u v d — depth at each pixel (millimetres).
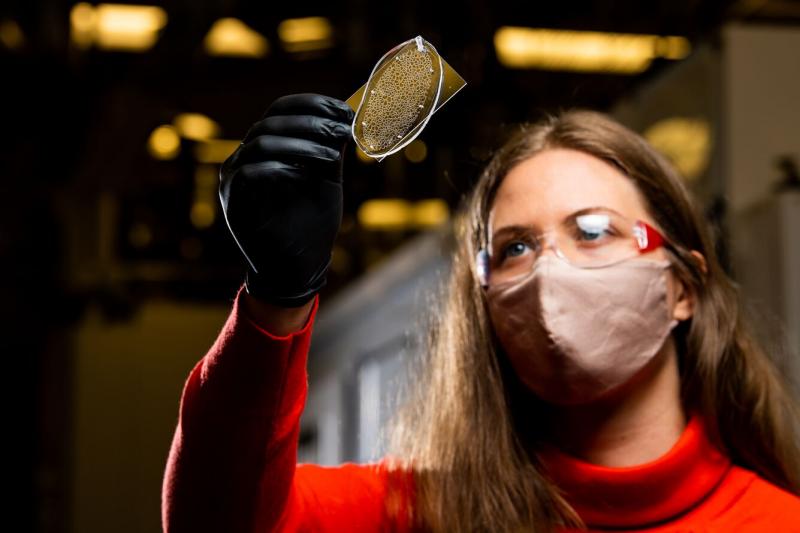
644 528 1737
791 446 1956
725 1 6234
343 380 5898
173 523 1499
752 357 1940
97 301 9961
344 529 1703
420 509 1759
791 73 4238
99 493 11273
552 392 1742
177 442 1511
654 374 1796
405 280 5020
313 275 1446
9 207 8852
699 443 1770
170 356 11547
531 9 6469
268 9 6746
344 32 6750
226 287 11250
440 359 1942
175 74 7355
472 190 1983
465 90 6523
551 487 1752
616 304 1730
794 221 3916
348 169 8023
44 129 7785
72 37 7168
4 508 10852
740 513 1753
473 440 1826
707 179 4238
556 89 6809
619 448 1771
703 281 1891
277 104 1419
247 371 1450
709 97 4262
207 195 9664
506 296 1763
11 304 9625
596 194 1787
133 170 8383
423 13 6430
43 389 10883
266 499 1500
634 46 6812
